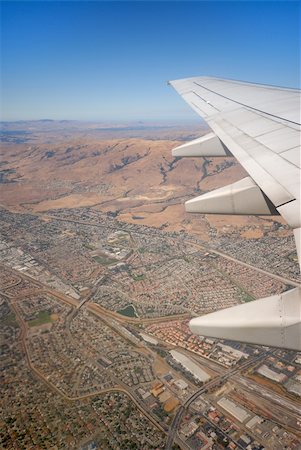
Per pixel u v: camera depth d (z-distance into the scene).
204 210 7.98
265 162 7.09
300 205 5.02
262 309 4.56
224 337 4.64
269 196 5.71
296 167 6.41
